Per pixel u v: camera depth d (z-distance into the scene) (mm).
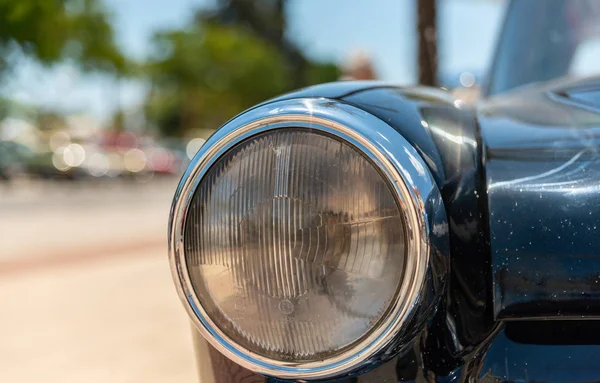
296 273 575
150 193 11188
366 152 568
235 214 586
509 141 633
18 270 3383
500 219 579
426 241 552
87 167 12656
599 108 692
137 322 2359
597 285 552
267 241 579
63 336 2211
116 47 16281
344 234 569
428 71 2027
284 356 578
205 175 595
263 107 599
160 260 3646
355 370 566
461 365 578
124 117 27188
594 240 557
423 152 592
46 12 11477
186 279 593
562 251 560
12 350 2068
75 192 10859
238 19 32719
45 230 5387
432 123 629
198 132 28547
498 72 1206
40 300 2699
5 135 14477
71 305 2615
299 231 574
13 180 11656
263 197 582
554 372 564
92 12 15031
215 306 591
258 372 580
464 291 582
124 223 5984
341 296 568
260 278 581
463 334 581
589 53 1194
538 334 582
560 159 603
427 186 562
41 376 1843
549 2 1214
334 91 643
